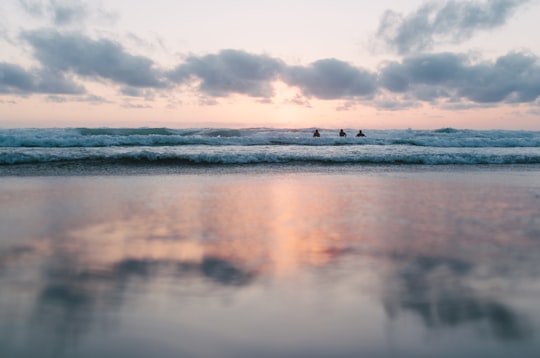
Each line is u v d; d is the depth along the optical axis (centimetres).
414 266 345
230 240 428
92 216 539
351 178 996
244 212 582
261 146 1878
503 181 953
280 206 630
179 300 273
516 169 1242
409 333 232
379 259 364
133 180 927
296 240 429
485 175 1076
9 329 231
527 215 570
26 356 206
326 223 514
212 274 324
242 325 240
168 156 1274
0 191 746
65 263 345
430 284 304
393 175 1062
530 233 464
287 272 329
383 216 559
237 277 317
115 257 364
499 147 2191
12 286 292
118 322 242
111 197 695
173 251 385
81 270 328
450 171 1170
